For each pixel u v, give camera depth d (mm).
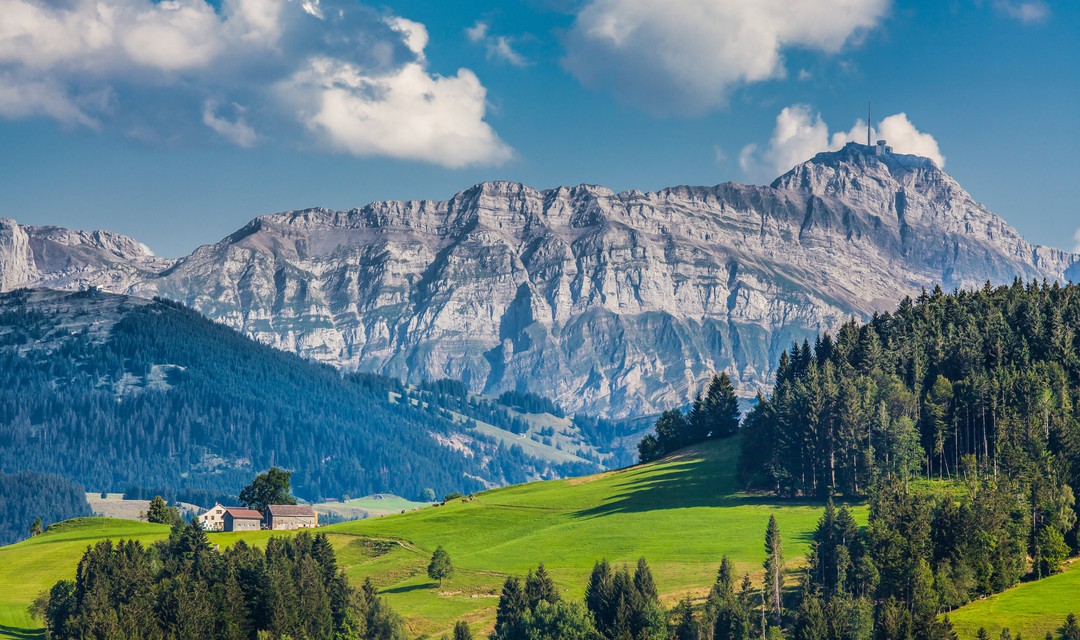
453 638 168750
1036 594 171500
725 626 162000
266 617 181125
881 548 174250
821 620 159125
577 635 164500
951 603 168875
